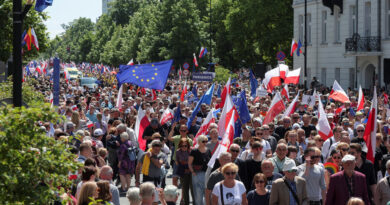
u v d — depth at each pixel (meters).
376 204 9.98
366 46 44.38
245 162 10.98
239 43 68.00
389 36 43.72
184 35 74.50
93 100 25.77
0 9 28.44
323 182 10.31
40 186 6.46
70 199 6.97
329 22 50.06
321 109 14.48
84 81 57.84
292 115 17.22
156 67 21.45
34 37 27.44
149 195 8.00
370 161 10.42
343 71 48.38
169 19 75.88
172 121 19.09
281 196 9.09
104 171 9.49
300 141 13.88
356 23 46.12
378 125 14.68
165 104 22.20
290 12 61.78
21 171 6.29
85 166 9.03
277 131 16.03
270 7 60.44
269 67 73.88
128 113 21.70
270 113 17.33
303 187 9.21
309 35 52.62
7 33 28.98
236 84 41.56
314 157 10.11
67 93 35.75
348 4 47.47
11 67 30.12
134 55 94.31
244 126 13.65
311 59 52.44
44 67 67.44
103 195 8.12
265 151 12.65
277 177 9.70
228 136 10.88
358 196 9.39
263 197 9.30
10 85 20.39
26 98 22.27
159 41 76.69
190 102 27.38
